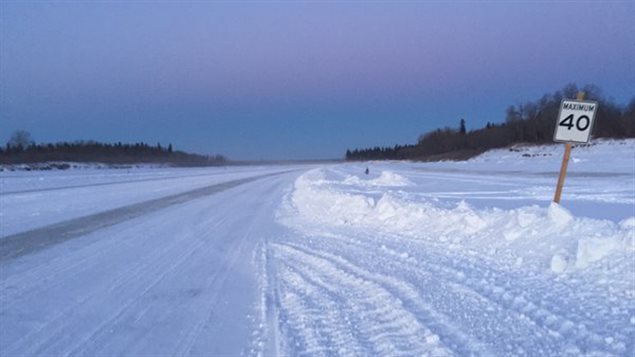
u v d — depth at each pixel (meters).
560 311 5.85
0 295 7.94
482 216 11.02
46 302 7.55
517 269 7.86
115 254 11.17
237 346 5.68
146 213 19.33
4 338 6.09
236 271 9.46
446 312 6.15
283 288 8.04
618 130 70.81
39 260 10.54
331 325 6.11
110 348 5.73
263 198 26.20
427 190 26.75
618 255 7.10
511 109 100.62
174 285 8.46
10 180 41.94
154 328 6.36
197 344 5.79
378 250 10.40
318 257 10.23
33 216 18.20
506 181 32.75
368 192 25.09
